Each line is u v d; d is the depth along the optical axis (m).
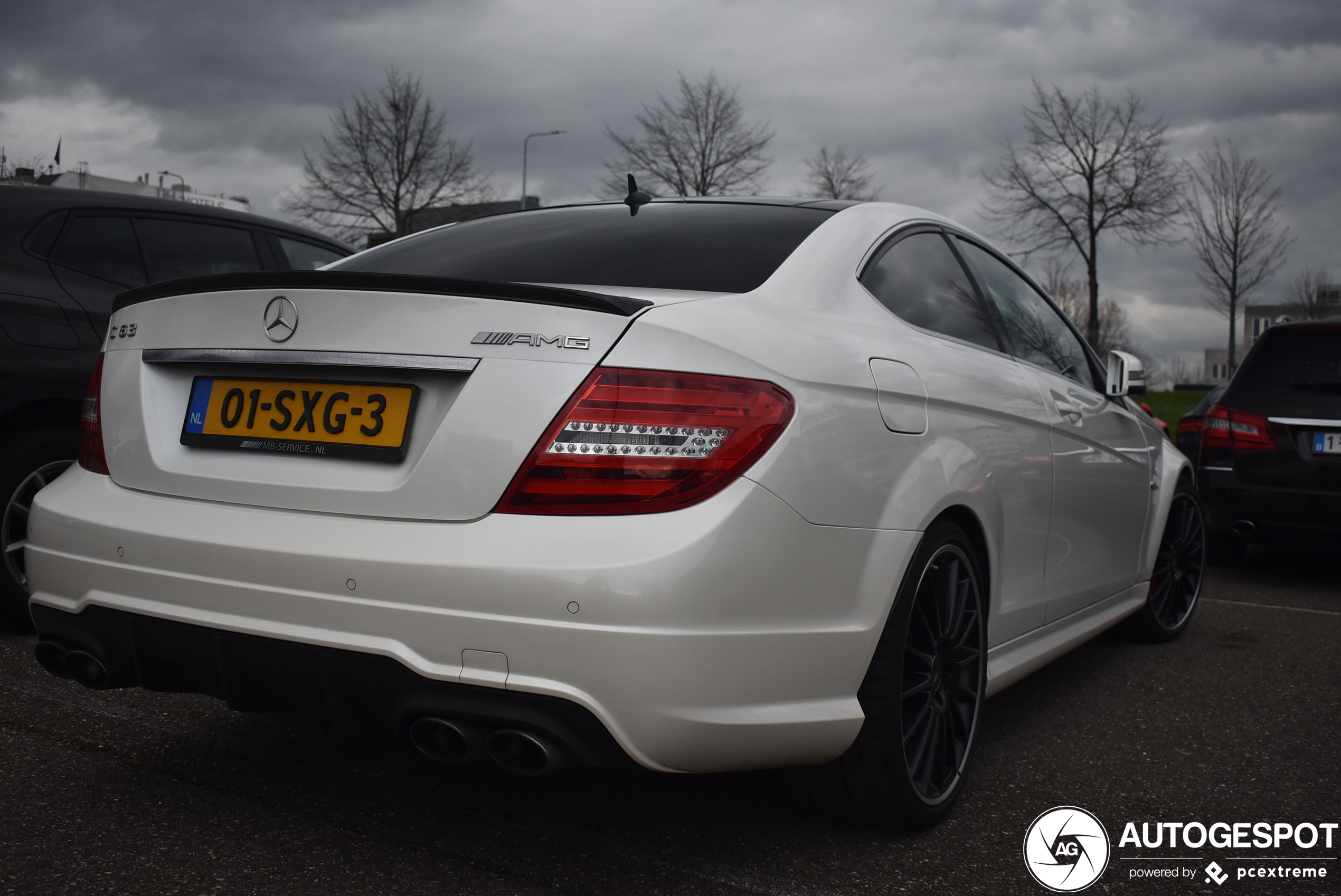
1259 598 5.28
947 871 2.12
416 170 28.28
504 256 2.49
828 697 1.97
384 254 2.72
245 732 2.72
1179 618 4.31
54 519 2.14
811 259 2.33
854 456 2.01
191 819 2.20
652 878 2.02
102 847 2.05
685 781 2.50
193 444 2.08
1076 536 3.15
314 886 1.94
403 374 1.89
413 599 1.76
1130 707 3.33
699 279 2.21
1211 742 3.00
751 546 1.79
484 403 1.79
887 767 2.12
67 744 2.58
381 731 1.93
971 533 2.48
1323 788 2.67
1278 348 5.77
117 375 2.21
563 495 1.75
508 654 1.72
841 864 2.12
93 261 3.89
